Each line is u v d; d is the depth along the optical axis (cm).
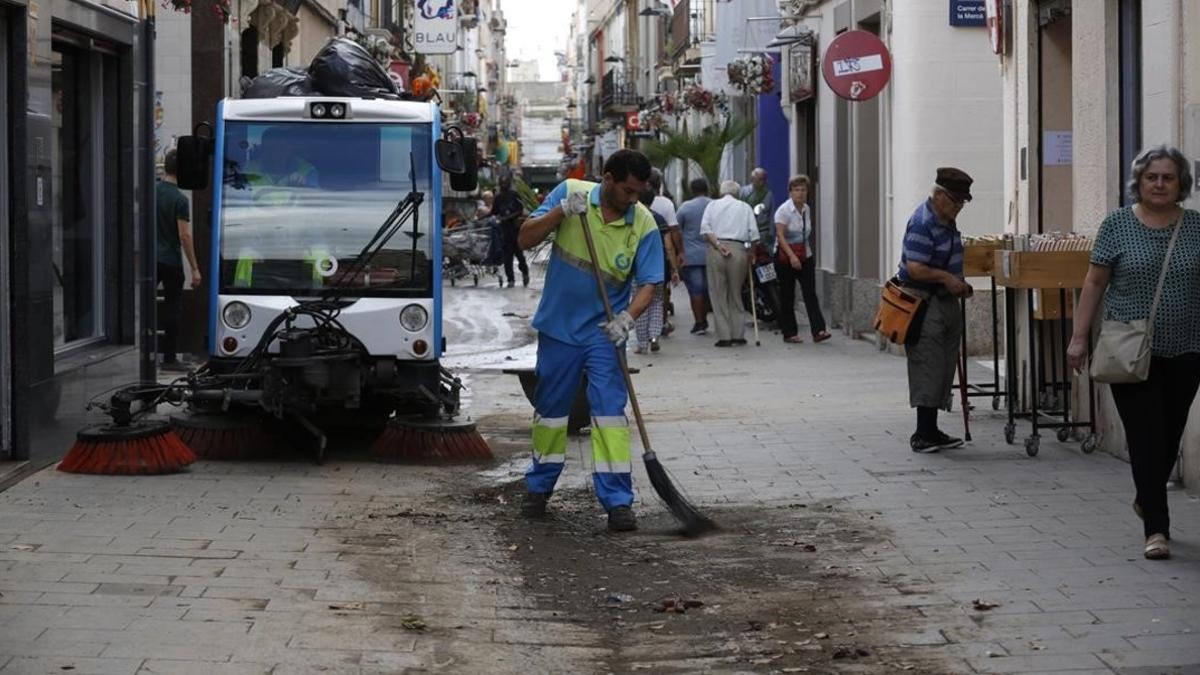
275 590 740
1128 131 1065
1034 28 1278
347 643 657
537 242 921
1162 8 973
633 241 913
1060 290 1088
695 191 2108
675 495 890
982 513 909
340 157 1166
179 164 1185
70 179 1201
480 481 1070
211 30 1897
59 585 734
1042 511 909
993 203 1817
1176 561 781
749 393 1512
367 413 1310
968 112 1811
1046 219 1287
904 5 1814
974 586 746
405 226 1161
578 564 818
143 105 1284
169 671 609
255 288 1152
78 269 1220
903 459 1098
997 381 1259
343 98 1180
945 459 1090
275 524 895
